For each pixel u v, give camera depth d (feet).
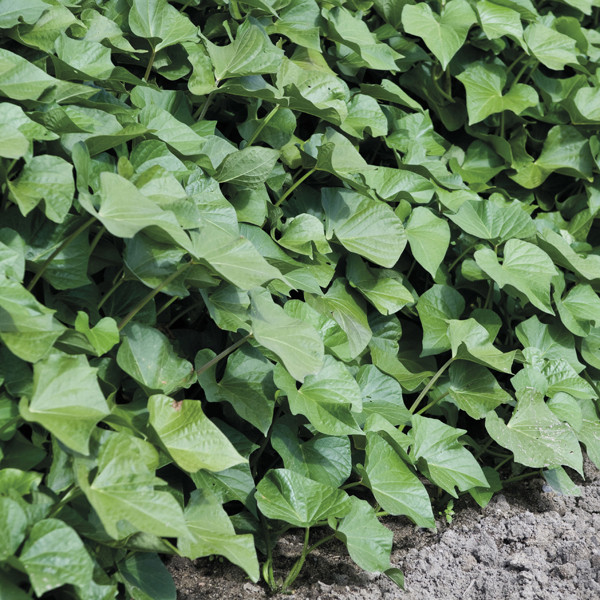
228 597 7.20
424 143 10.14
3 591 4.72
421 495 7.57
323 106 8.52
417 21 9.66
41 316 5.32
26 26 6.91
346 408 7.38
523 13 10.93
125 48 7.65
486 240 10.07
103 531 5.75
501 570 7.89
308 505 7.16
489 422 8.47
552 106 11.51
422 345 9.46
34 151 6.65
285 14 9.07
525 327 9.73
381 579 7.63
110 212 5.76
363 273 8.95
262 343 6.51
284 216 8.75
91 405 5.22
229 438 7.29
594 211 10.98
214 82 7.93
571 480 9.66
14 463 5.58
